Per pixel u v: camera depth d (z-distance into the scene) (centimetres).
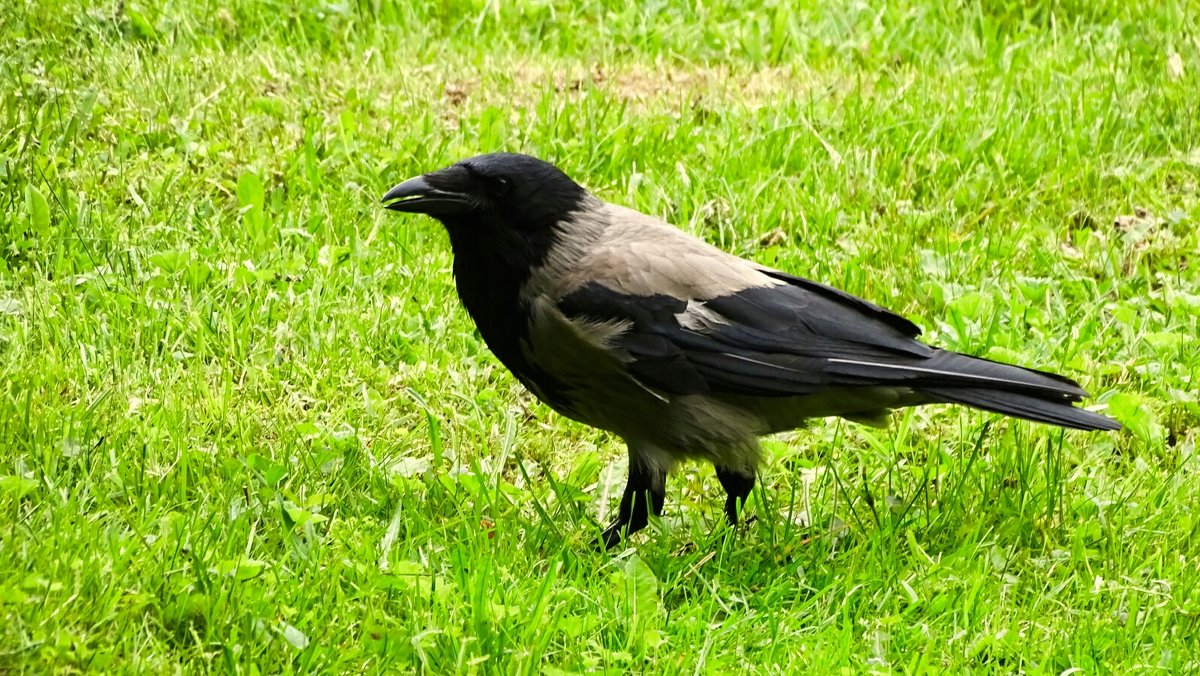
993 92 1478
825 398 931
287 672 707
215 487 867
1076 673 789
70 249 1111
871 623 821
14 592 700
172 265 1107
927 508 941
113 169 1221
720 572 862
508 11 1609
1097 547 918
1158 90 1504
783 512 971
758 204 1275
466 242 916
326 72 1436
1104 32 1641
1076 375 1109
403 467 947
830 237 1262
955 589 849
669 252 923
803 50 1598
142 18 1461
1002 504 944
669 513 962
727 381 907
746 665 773
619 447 1027
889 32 1625
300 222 1204
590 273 905
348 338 1058
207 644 718
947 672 776
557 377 929
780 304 924
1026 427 1043
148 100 1326
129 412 941
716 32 1609
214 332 1048
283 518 828
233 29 1514
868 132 1394
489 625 752
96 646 703
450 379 1046
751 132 1385
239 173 1255
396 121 1344
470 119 1350
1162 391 1084
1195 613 845
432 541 857
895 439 1035
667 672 751
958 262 1226
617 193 1292
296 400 999
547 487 971
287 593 760
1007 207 1305
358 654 733
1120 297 1212
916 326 941
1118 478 995
